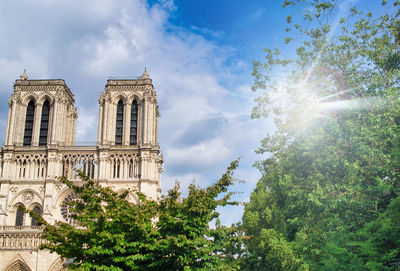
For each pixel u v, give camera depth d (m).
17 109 116.19
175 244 35.59
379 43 40.72
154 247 35.94
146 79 120.31
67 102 119.75
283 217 49.16
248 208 63.91
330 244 28.94
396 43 40.47
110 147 112.81
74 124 127.25
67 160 112.56
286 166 44.38
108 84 119.69
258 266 54.44
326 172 37.28
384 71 40.66
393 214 26.59
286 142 44.78
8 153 111.38
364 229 28.67
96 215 38.38
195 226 38.72
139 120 117.12
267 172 56.59
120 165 112.06
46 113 118.38
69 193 108.88
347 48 42.25
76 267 36.19
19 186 109.88
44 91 118.31
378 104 36.94
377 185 32.09
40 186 109.81
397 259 29.44
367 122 36.28
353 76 40.38
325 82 41.06
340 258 28.30
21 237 100.94
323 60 41.94
